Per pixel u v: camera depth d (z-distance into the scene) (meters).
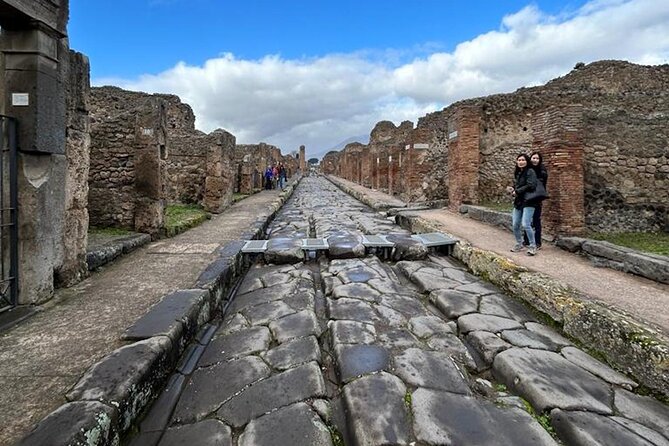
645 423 2.35
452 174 10.79
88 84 4.72
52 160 3.92
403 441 2.13
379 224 10.01
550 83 16.34
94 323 3.29
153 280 4.62
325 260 6.45
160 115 7.53
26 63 3.65
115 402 2.09
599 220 6.96
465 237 7.01
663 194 7.02
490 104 10.77
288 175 47.09
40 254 3.76
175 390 2.73
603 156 6.98
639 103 10.86
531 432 2.25
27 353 2.72
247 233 7.75
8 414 2.04
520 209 5.89
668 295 3.95
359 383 2.69
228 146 12.84
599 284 4.34
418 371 2.89
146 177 7.35
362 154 26.34
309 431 2.22
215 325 3.99
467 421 2.32
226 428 2.29
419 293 4.96
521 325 3.80
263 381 2.78
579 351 3.28
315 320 3.89
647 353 2.75
